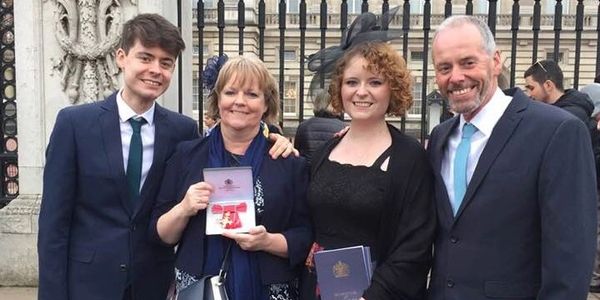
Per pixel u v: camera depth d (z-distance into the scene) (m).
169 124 2.71
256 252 2.39
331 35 19.52
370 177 2.31
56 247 2.47
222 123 2.49
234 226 2.33
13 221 4.85
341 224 2.35
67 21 4.76
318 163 2.51
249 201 2.36
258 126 2.54
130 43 2.52
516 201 2.05
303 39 5.13
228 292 2.36
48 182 2.50
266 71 2.47
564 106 4.93
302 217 2.50
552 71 5.06
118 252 2.53
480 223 2.09
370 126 2.42
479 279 2.09
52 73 4.83
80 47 4.70
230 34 18.59
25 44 4.82
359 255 2.23
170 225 2.40
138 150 2.59
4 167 5.23
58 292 2.46
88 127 2.54
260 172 2.45
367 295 2.21
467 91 2.12
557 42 5.16
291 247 2.39
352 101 2.38
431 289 2.28
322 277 2.26
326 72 3.03
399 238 2.29
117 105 2.61
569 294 1.92
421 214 2.28
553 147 2.00
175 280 2.52
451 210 2.21
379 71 2.33
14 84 5.26
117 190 2.54
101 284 2.52
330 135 3.27
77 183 2.55
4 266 4.89
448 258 2.18
